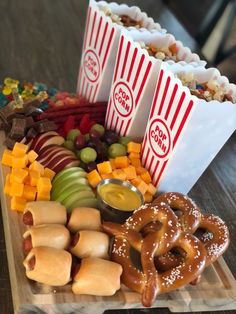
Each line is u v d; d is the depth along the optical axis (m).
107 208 0.46
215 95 0.49
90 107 0.60
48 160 0.51
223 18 0.93
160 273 0.41
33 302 0.37
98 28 0.57
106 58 0.57
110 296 0.40
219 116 0.46
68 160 0.51
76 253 0.40
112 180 0.49
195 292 0.43
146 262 0.40
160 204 0.44
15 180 0.46
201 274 0.44
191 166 0.50
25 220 0.42
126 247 0.42
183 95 0.45
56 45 0.81
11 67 0.72
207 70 0.52
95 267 0.39
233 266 0.49
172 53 0.57
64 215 0.43
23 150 0.49
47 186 0.46
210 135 0.47
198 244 0.42
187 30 0.99
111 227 0.43
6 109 0.55
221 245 0.44
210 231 0.46
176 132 0.47
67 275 0.38
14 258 0.40
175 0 1.03
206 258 0.42
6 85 0.61
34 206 0.42
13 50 0.76
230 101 0.48
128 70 0.52
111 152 0.54
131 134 0.56
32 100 0.57
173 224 0.42
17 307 0.37
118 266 0.40
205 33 0.96
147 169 0.53
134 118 0.54
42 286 0.39
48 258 0.38
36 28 0.84
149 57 0.49
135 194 0.49
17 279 0.39
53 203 0.43
